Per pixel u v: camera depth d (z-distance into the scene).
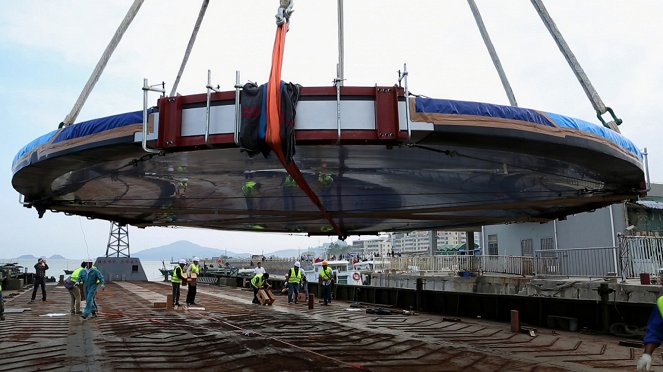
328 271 23.56
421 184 13.73
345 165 11.48
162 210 15.91
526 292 22.28
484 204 14.55
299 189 14.16
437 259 33.59
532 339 13.24
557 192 14.40
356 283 40.62
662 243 21.22
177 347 11.27
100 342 11.87
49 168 11.01
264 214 16.70
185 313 18.91
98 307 20.84
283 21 8.09
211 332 13.65
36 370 8.94
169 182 13.29
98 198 15.70
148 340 12.17
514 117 8.77
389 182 13.44
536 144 9.14
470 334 14.04
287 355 10.40
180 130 8.42
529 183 13.40
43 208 15.83
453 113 8.38
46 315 17.48
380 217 16.95
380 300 23.83
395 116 8.05
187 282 22.19
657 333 5.69
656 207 27.09
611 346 12.22
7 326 14.66
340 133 8.00
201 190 14.49
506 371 9.19
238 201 16.38
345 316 18.48
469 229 37.72
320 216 17.30
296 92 8.00
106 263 51.59
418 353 10.87
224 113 8.22
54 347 11.19
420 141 8.73
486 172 12.02
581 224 28.84
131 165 11.02
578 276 22.83
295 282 24.27
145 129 8.51
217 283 47.28
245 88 8.10
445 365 9.61
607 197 13.58
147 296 27.89
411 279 31.70
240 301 25.42
